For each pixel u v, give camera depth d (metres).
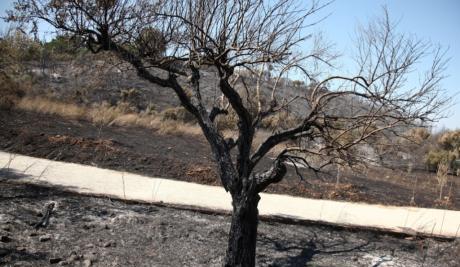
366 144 6.29
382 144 5.84
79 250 5.88
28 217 6.71
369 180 12.98
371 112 5.27
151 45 5.55
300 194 10.32
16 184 8.02
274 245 7.02
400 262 6.85
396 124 5.26
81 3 5.21
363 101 5.69
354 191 10.93
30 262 5.34
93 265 5.54
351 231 8.03
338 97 5.71
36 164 9.72
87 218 7.04
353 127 5.37
